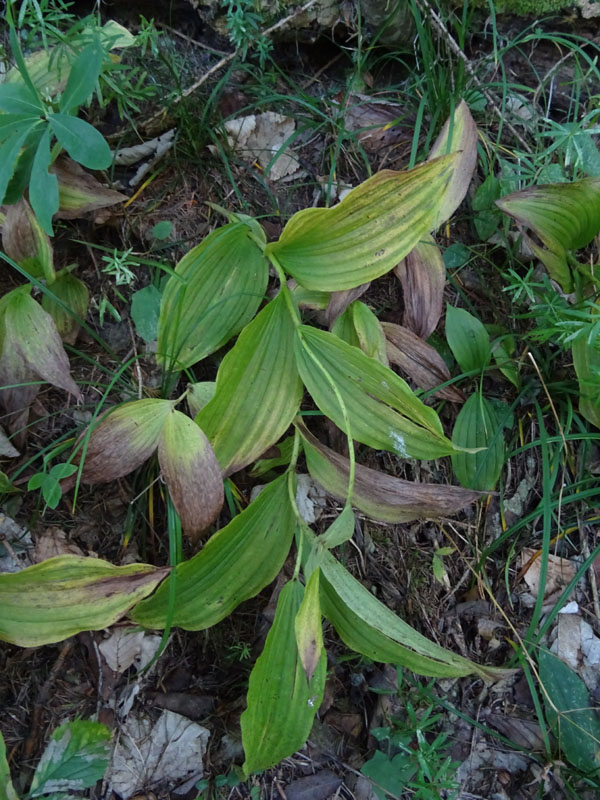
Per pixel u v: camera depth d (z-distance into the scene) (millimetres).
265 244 489
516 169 589
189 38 602
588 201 510
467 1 605
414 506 458
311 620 381
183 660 490
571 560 574
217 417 440
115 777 452
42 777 421
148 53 564
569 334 510
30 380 472
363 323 502
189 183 573
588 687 539
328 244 448
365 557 539
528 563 569
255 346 439
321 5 591
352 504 466
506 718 527
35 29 467
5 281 513
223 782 466
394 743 491
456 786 467
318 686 417
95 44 409
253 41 580
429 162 408
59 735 433
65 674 465
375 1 583
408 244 439
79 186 489
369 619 423
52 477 436
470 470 544
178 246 552
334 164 582
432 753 466
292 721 411
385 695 515
